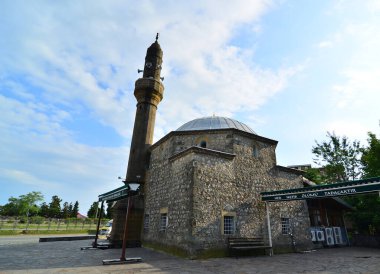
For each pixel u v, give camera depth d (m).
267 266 9.83
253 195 14.57
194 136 16.17
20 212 57.72
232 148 14.86
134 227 16.91
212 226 12.05
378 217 20.28
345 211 22.67
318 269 9.44
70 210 76.81
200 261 10.54
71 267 8.87
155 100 21.27
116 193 13.65
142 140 19.56
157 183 16.45
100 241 19.45
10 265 8.95
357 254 14.59
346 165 29.75
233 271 8.66
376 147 21.33
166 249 13.03
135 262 10.16
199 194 12.12
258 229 13.99
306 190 12.34
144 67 22.53
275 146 17.36
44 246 15.57
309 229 16.95
